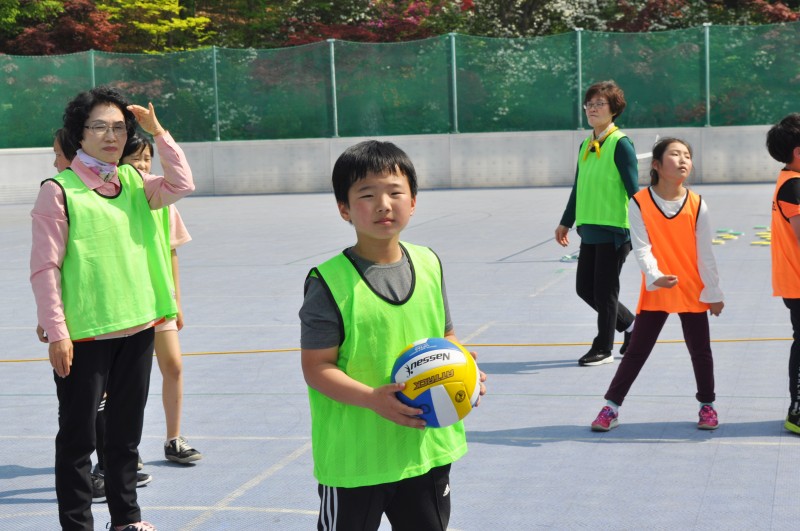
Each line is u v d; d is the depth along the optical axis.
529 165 35.00
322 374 4.19
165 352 7.44
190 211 30.12
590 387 9.38
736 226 21.89
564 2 44.41
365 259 4.33
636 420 8.27
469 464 7.27
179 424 7.60
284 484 6.98
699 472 6.94
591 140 10.36
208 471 7.32
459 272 16.77
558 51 34.31
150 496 6.82
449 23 43.97
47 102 34.94
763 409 8.41
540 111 34.75
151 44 44.44
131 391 5.98
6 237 24.11
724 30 33.34
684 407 8.59
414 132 35.34
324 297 4.23
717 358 10.23
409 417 4.12
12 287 16.70
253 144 35.66
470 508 6.39
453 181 35.44
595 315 12.85
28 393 9.88
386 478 4.26
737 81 33.47
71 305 5.76
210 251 20.59
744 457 7.22
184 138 35.72
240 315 13.62
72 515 5.82
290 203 31.77
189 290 15.86
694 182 34.06
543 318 12.74
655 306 7.79
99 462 7.14
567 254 18.28
